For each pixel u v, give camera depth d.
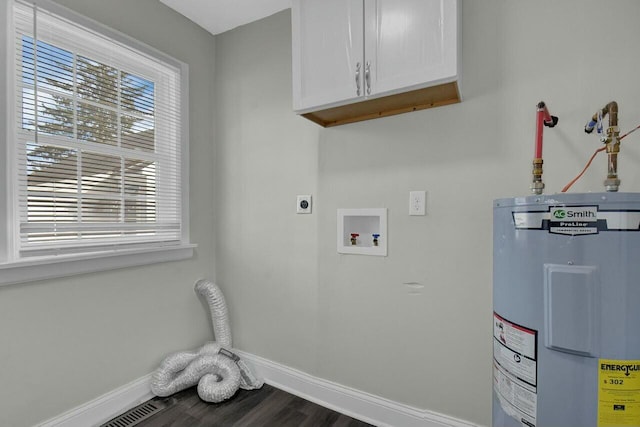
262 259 2.03
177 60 1.96
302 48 1.48
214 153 2.23
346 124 1.70
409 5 1.23
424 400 1.51
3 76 1.27
